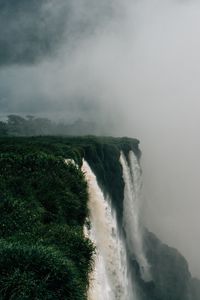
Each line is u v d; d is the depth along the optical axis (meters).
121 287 38.09
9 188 24.48
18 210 21.36
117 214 63.62
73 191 28.41
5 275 14.27
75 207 25.83
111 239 38.16
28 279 14.08
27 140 60.72
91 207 34.34
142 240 89.50
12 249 15.31
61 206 24.83
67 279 15.03
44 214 22.84
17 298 13.41
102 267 30.11
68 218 24.73
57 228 20.69
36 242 17.73
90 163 54.25
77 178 29.97
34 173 28.06
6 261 14.77
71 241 19.33
